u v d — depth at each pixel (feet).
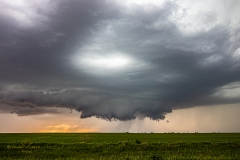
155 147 181.27
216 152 151.94
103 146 185.78
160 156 124.98
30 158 138.41
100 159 123.03
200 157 123.75
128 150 171.83
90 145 191.83
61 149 176.45
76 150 172.04
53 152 163.22
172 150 167.22
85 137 320.09
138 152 158.71
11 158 137.59
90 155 148.36
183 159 118.21
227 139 269.44
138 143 200.54
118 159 121.70
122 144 191.31
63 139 281.54
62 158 135.33
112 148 178.29
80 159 127.85
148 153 151.94
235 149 169.27
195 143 194.59
